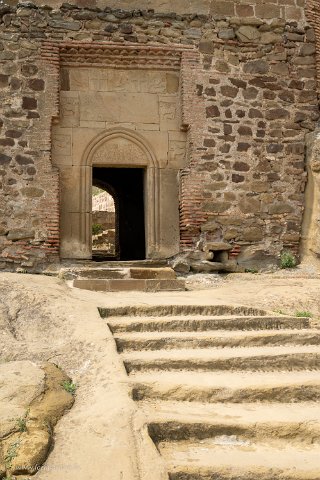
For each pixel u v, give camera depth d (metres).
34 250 11.10
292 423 4.07
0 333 5.43
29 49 11.45
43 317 5.79
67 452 3.57
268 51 12.38
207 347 5.54
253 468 3.52
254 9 12.42
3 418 3.73
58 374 4.63
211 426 3.99
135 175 18.70
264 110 12.24
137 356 5.09
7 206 11.09
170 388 4.50
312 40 12.56
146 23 11.97
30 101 11.35
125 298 7.18
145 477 3.27
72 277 9.32
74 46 11.59
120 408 3.94
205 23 12.19
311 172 12.06
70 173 11.66
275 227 12.04
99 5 11.93
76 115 11.80
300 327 6.29
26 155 11.25
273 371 5.15
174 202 12.02
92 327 5.48
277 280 10.12
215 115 12.01
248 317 6.19
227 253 11.84
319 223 11.73
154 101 12.13
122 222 19.11
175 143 12.12
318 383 4.71
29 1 11.61
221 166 11.93
